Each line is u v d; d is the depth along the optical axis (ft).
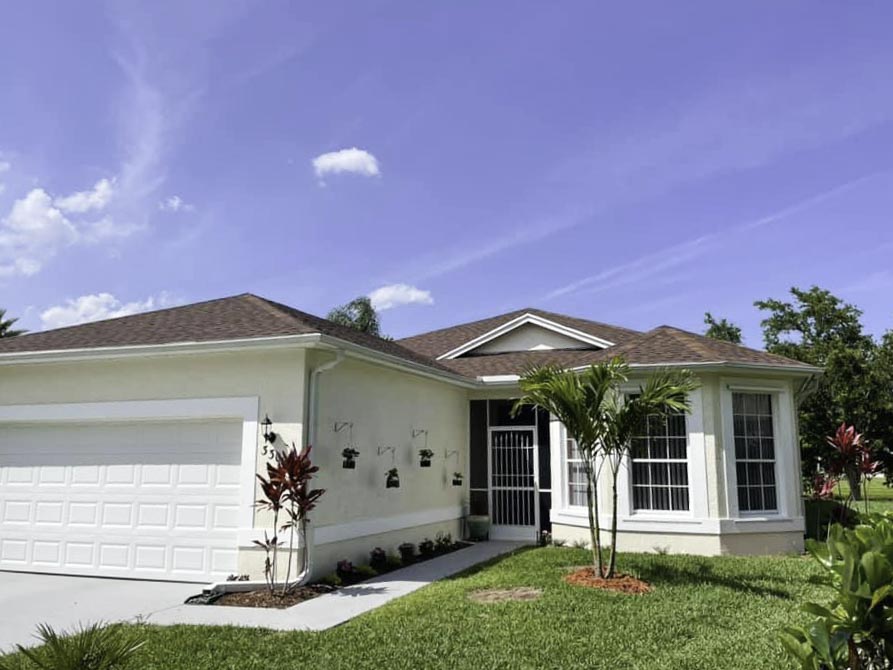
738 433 40.73
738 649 20.08
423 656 19.61
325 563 31.37
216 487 32.14
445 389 46.80
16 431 36.32
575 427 30.55
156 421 33.68
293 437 30.60
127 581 31.99
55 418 35.09
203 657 19.52
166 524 32.58
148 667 18.67
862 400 78.54
